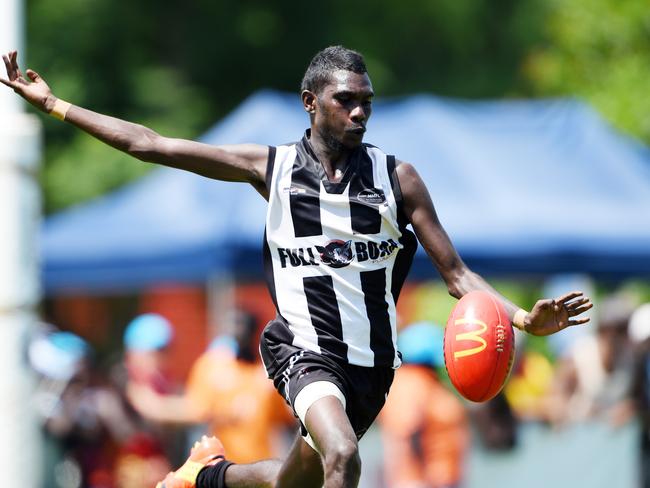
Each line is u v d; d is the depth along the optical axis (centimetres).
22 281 2530
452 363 1789
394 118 4822
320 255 1847
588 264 4309
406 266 1900
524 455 3603
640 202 4528
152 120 8062
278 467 2008
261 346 1902
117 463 3612
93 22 8112
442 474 3425
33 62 7944
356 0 9006
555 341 6109
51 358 3659
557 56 6150
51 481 3591
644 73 5944
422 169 4503
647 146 5875
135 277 4469
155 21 8512
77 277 4594
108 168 7538
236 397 3406
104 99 8100
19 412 2527
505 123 4850
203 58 8700
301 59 8844
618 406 3712
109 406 3609
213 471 2088
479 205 4341
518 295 6438
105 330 7862
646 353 3741
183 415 3562
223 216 4200
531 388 4406
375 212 1844
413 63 9212
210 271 4175
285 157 1873
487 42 9381
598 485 3675
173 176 4806
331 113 1838
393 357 1881
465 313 1794
